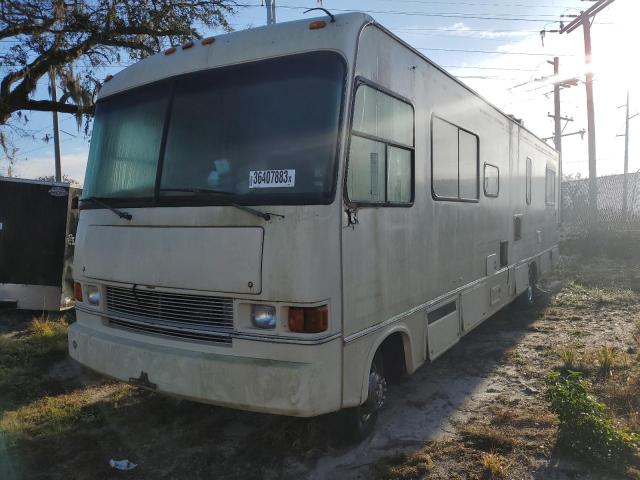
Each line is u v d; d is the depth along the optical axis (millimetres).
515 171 8148
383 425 4598
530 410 4867
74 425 4578
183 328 3771
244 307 3545
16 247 8633
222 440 4316
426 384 5625
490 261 6859
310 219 3400
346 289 3623
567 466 3895
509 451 4125
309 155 3541
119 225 4199
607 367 5910
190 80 4113
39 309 8641
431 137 5027
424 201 4855
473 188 6238
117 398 5121
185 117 4055
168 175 3994
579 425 3998
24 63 11992
